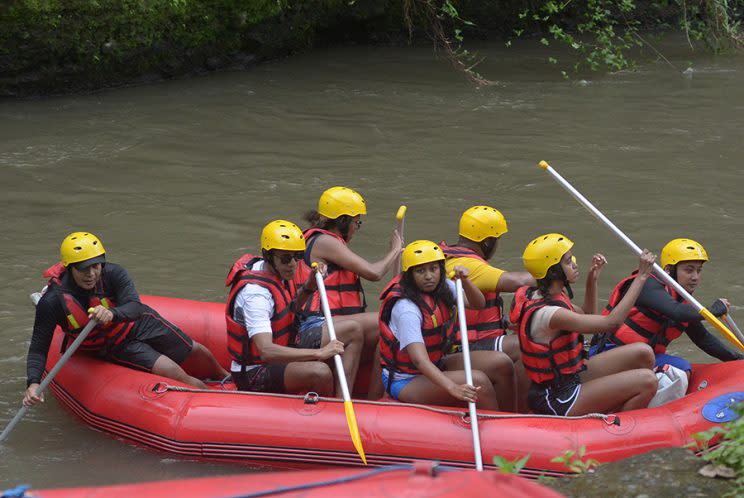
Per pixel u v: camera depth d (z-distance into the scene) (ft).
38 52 76.07
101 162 62.08
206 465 29.91
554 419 28.43
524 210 53.36
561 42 102.42
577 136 67.72
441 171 60.39
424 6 98.58
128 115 73.05
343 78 85.66
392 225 51.31
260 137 67.92
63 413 33.50
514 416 28.53
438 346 29.78
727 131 68.49
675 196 55.21
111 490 16.53
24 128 69.26
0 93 76.89
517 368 32.04
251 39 88.63
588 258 46.83
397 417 28.89
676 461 25.39
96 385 32.32
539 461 27.50
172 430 30.12
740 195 55.36
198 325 36.63
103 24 77.87
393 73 87.71
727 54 94.99
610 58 84.74
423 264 28.78
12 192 56.18
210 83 83.46
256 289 30.07
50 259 47.01
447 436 28.32
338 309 33.22
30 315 41.29
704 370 31.09
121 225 51.44
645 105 76.07
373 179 59.06
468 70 84.07
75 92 79.66
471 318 32.68
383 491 14.87
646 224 50.96
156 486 16.53
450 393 28.12
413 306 29.22
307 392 30.89
